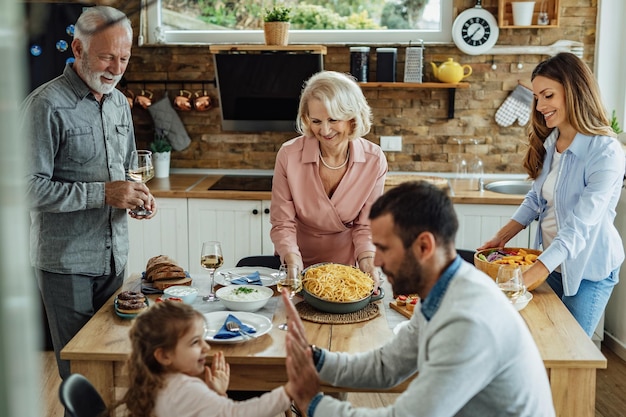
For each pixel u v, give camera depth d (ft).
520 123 15.57
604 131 8.83
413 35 15.67
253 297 8.29
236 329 7.40
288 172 9.14
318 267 8.50
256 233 14.42
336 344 7.24
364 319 7.89
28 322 1.31
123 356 6.98
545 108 9.00
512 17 15.01
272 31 14.61
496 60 15.42
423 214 4.82
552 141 9.46
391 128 15.87
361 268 8.95
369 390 6.88
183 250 14.60
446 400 4.60
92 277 9.57
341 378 5.98
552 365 6.83
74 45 8.96
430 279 4.99
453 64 14.90
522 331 4.88
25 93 10.39
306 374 5.41
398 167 16.03
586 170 8.88
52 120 8.87
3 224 1.26
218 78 15.03
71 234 9.29
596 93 8.85
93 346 7.14
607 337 14.03
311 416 5.28
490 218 13.98
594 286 9.35
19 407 1.30
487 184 15.17
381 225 4.92
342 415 5.11
